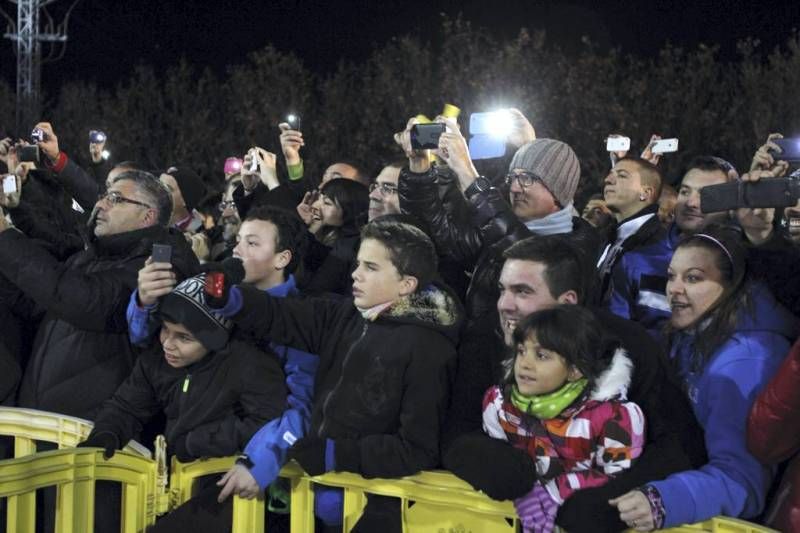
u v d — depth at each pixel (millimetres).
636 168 4703
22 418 3562
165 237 3834
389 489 2926
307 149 25062
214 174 25875
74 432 3465
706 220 4078
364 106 25172
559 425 2598
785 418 2590
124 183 3846
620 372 2598
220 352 3191
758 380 2736
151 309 3287
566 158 3982
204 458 3229
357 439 2947
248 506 3094
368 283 2998
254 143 25609
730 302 2846
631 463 2580
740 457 2678
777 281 2875
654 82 22578
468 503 2812
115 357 3734
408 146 3709
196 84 27453
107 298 3611
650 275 4152
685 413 2764
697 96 22312
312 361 3297
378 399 2924
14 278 3598
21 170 4738
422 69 24750
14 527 2939
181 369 3271
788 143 3309
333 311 3227
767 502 2812
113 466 3203
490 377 2904
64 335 3748
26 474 2941
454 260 3881
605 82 22938
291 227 3623
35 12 23094
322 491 3105
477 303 3564
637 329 2811
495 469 2619
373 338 2986
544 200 3955
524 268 2859
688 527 2566
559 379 2578
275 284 3604
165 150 26641
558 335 2549
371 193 4418
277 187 5109
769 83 21672
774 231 3512
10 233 3611
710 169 4125
